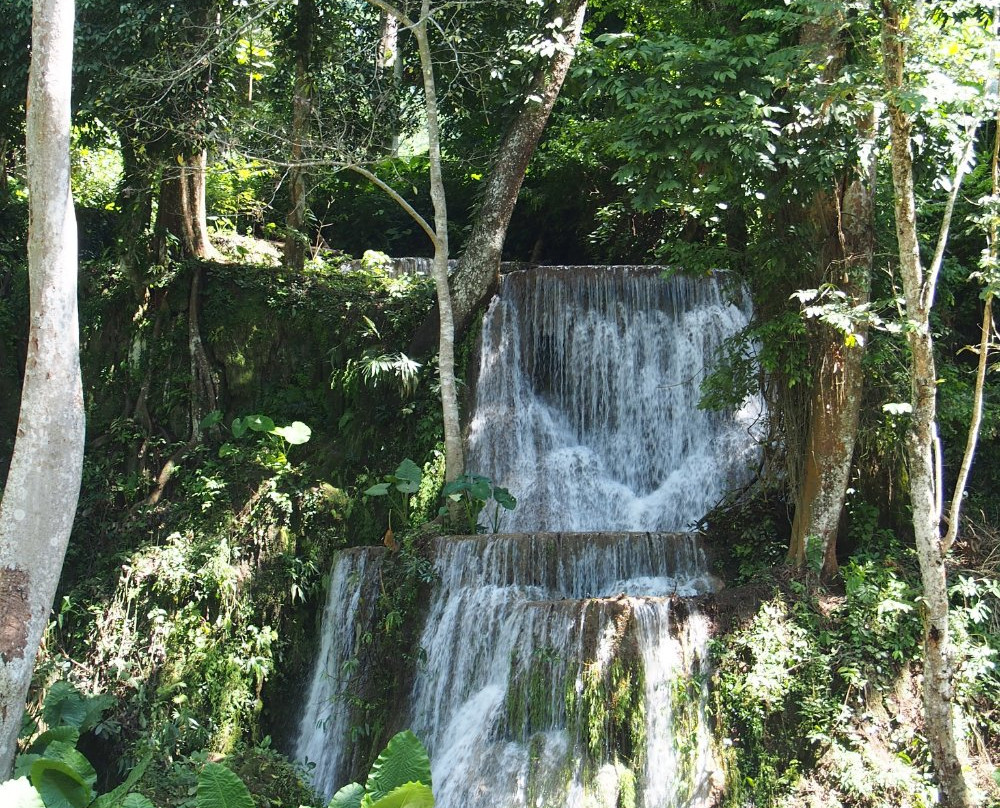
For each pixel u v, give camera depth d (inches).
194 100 534.0
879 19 321.4
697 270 430.3
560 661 368.5
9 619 341.7
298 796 390.0
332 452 546.9
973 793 336.8
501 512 513.0
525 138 567.8
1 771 335.3
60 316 356.8
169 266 583.2
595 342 562.6
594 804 341.1
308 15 589.3
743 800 347.9
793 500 424.2
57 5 356.2
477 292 564.4
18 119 582.9
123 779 422.9
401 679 421.4
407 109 604.1
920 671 372.8
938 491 337.1
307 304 584.7
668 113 359.6
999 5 311.7
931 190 424.2
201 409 559.2
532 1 540.7
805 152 368.8
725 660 367.2
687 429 536.7
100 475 536.7
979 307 498.3
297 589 485.7
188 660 460.8
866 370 417.1
